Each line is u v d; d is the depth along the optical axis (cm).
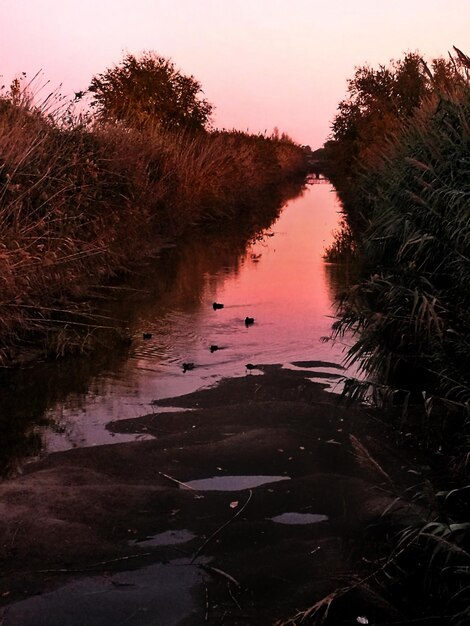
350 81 2592
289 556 373
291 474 469
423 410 570
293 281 1164
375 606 330
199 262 1368
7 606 332
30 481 454
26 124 1044
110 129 1494
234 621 322
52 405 603
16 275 767
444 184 610
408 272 632
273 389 630
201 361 723
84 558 371
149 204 1521
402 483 448
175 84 2605
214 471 474
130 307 970
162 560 370
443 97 755
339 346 769
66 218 925
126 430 546
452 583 344
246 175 2814
